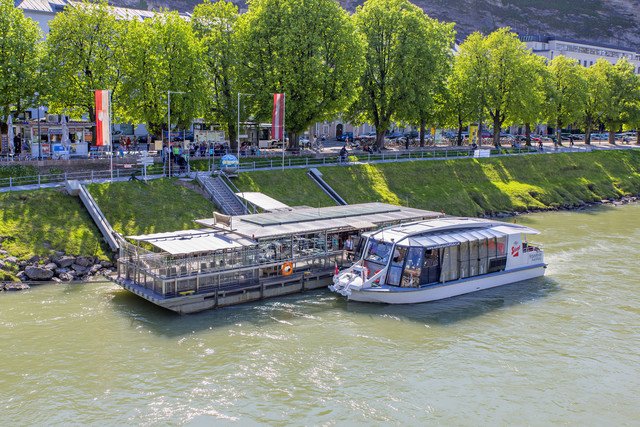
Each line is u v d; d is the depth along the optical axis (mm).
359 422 28594
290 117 77188
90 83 68750
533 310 44000
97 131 56375
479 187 89375
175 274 41625
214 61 77000
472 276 48750
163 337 37438
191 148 80750
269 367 33844
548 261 56812
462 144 121750
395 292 44406
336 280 46000
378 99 91562
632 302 45531
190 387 31406
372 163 83250
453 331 39750
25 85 61906
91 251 50469
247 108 77688
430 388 31953
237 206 62062
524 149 110688
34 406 29188
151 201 58625
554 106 119812
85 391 30672
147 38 69750
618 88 135500
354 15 93375
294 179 72375
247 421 28453
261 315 41906
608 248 61938
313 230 48000
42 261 47531
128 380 31906
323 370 33656
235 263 44438
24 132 78625
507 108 106812
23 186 56656
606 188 105688
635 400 31172
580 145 132875
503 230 51469
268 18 76938
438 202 80062
